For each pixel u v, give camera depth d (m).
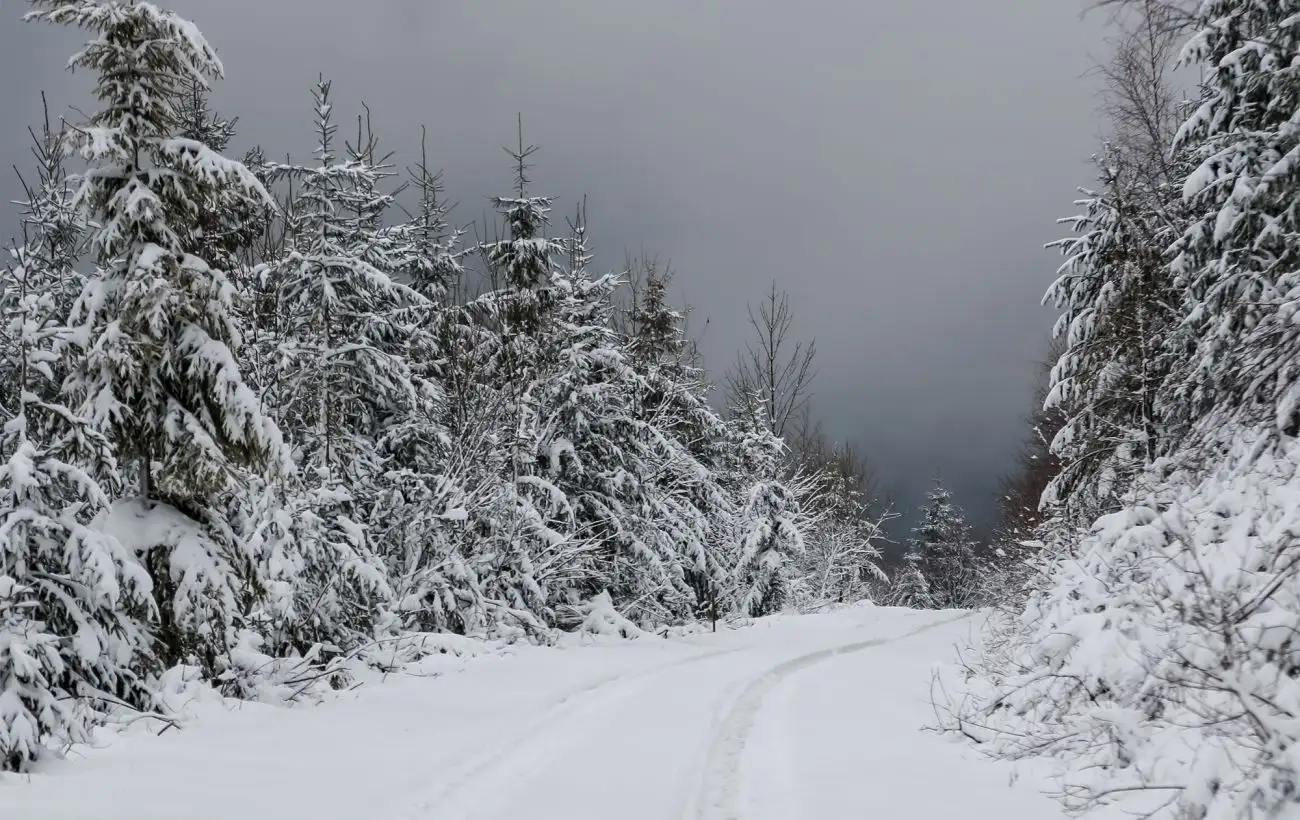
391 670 12.52
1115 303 17.62
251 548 11.09
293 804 5.91
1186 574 6.87
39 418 9.10
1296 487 7.41
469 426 17.94
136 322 9.83
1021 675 9.02
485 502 17.66
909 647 18.30
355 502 15.81
